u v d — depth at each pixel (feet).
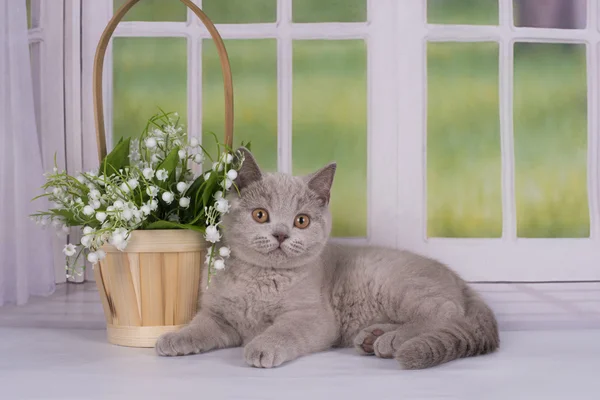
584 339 5.98
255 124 7.41
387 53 7.39
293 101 7.41
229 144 5.85
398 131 7.39
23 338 6.00
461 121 7.44
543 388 4.28
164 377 4.51
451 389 4.24
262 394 4.09
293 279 5.54
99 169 5.74
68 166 7.28
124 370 4.72
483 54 7.45
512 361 5.06
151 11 7.36
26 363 4.94
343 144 7.41
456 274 6.27
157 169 5.51
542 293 7.35
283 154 7.39
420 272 5.81
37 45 7.26
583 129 7.52
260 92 7.39
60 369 4.74
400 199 7.39
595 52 7.50
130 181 5.36
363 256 6.09
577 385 4.36
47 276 6.84
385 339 5.19
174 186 5.69
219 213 5.54
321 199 5.73
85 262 7.20
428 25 7.39
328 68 7.39
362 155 7.41
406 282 5.69
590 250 7.48
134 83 7.37
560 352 5.41
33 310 7.08
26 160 6.74
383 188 7.39
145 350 5.46
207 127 7.40
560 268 7.47
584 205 7.51
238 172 5.57
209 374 4.61
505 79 7.45
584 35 7.52
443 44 7.43
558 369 4.80
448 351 4.93
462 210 7.45
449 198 7.44
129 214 5.17
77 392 4.12
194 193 5.74
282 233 5.32
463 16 7.44
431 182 7.43
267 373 4.66
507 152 7.47
